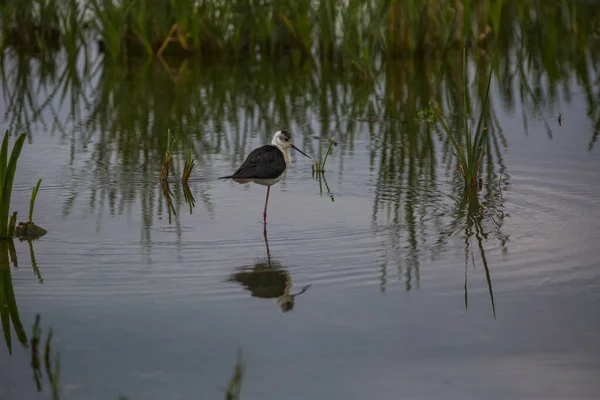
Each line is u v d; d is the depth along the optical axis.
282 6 25.50
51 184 13.95
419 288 9.87
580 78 21.88
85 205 12.92
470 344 8.48
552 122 17.73
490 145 16.22
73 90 21.69
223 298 9.63
